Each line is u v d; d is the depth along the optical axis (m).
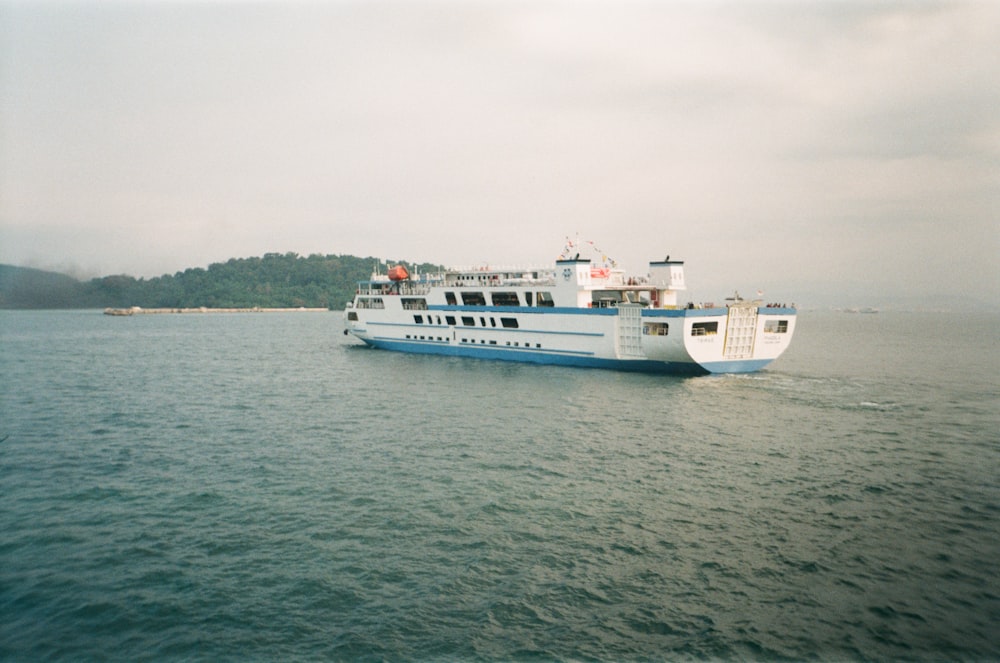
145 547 24.73
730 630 19.03
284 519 27.42
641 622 19.47
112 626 19.42
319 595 21.08
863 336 161.38
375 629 19.19
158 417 49.12
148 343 128.38
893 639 18.56
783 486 31.62
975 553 24.05
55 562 23.52
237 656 17.97
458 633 18.95
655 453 37.56
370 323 98.50
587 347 70.50
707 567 22.84
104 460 36.69
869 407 52.28
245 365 85.56
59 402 56.06
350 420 47.47
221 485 31.97
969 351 110.69
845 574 22.34
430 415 48.94
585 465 35.09
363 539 25.31
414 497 30.02
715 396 56.28
